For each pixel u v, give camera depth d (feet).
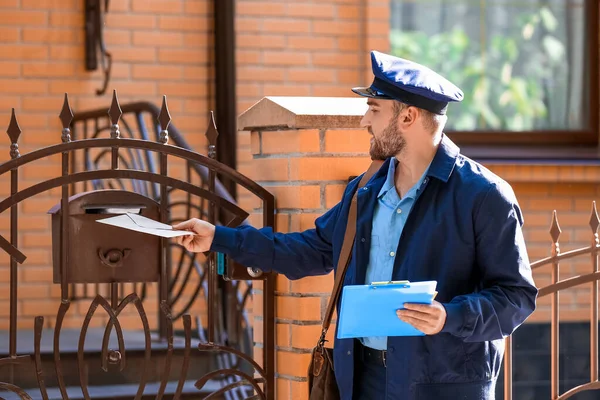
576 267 37.73
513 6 39.27
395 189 17.10
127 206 18.94
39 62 35.55
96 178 18.69
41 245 35.40
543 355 36.37
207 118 36.76
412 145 16.65
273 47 37.06
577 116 39.68
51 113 35.60
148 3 36.37
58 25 35.65
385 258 16.88
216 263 21.08
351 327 15.30
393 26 38.37
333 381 17.60
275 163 20.51
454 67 38.91
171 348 19.57
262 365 20.63
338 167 20.13
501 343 16.79
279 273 19.21
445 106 16.74
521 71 39.32
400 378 16.28
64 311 18.76
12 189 18.24
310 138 19.97
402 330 15.58
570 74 39.60
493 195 16.06
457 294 16.28
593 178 37.24
